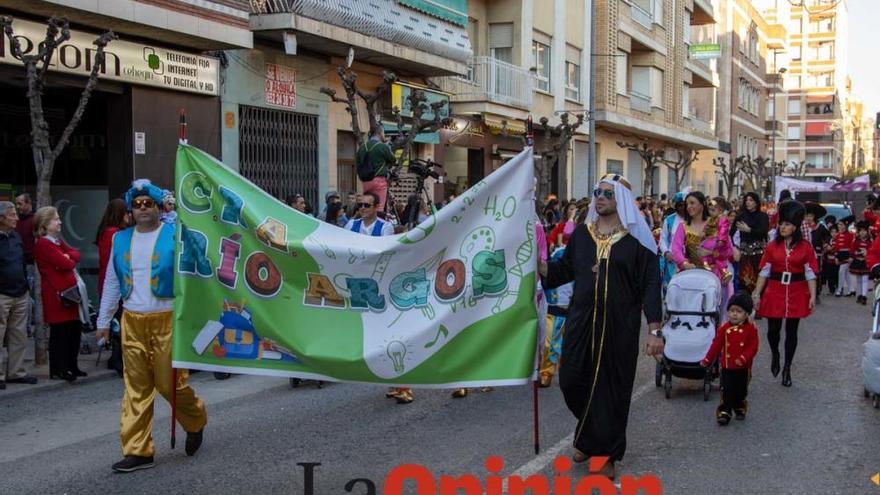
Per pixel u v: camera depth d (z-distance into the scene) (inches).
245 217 236.8
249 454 257.8
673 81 1547.7
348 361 229.8
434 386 229.6
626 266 228.1
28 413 318.7
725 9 2079.2
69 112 579.5
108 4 480.4
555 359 354.9
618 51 1268.5
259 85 653.3
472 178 978.1
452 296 229.0
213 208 240.1
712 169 2017.7
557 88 1102.4
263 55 656.4
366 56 740.0
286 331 233.8
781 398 332.5
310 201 714.8
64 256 366.9
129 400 242.2
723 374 290.4
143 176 552.1
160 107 563.8
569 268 242.1
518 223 227.5
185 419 252.2
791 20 3582.7
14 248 359.3
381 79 797.9
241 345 237.6
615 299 227.5
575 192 1195.9
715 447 263.4
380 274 231.3
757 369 393.1
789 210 352.2
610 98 1237.1
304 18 628.1
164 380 242.8
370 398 338.0
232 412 314.7
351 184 785.6
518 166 228.2
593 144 917.8
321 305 234.2
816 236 753.6
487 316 227.6
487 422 295.3
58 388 363.6
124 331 241.0
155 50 550.6
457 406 321.4
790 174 2896.2
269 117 670.5
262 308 235.8
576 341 229.3
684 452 257.8
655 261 230.7
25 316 364.5
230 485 227.9
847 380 367.2
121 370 388.8
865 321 579.5
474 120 933.2
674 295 331.6
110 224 380.8
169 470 242.1
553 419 298.4
